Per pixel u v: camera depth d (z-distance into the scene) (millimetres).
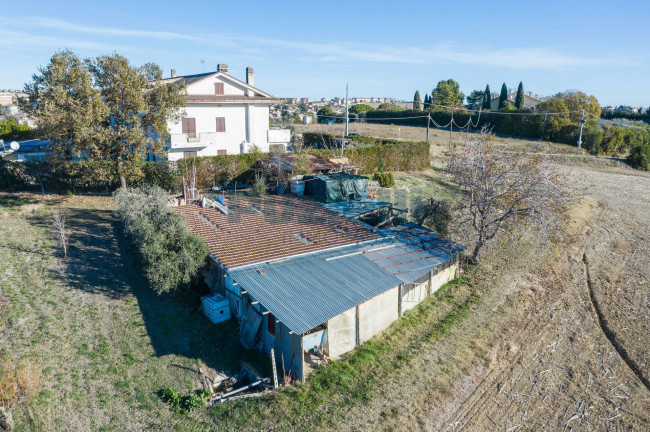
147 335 15805
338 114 113500
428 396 14125
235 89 41094
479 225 23453
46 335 15094
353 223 23766
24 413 12078
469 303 20078
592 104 65812
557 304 20609
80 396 12922
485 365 15953
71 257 20172
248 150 41000
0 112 102250
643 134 63906
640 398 14594
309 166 32781
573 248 27594
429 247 21266
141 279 19125
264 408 13016
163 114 27547
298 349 13945
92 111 24281
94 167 25172
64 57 24250
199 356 15203
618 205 38344
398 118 89625
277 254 18688
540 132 66125
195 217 23594
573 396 14617
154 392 13453
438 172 44156
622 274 24203
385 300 17469
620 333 18328
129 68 26203
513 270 23703
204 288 18797
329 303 15156
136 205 20234
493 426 13172
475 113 76062
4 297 16734
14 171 28234
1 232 21812
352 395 13883
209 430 12258
